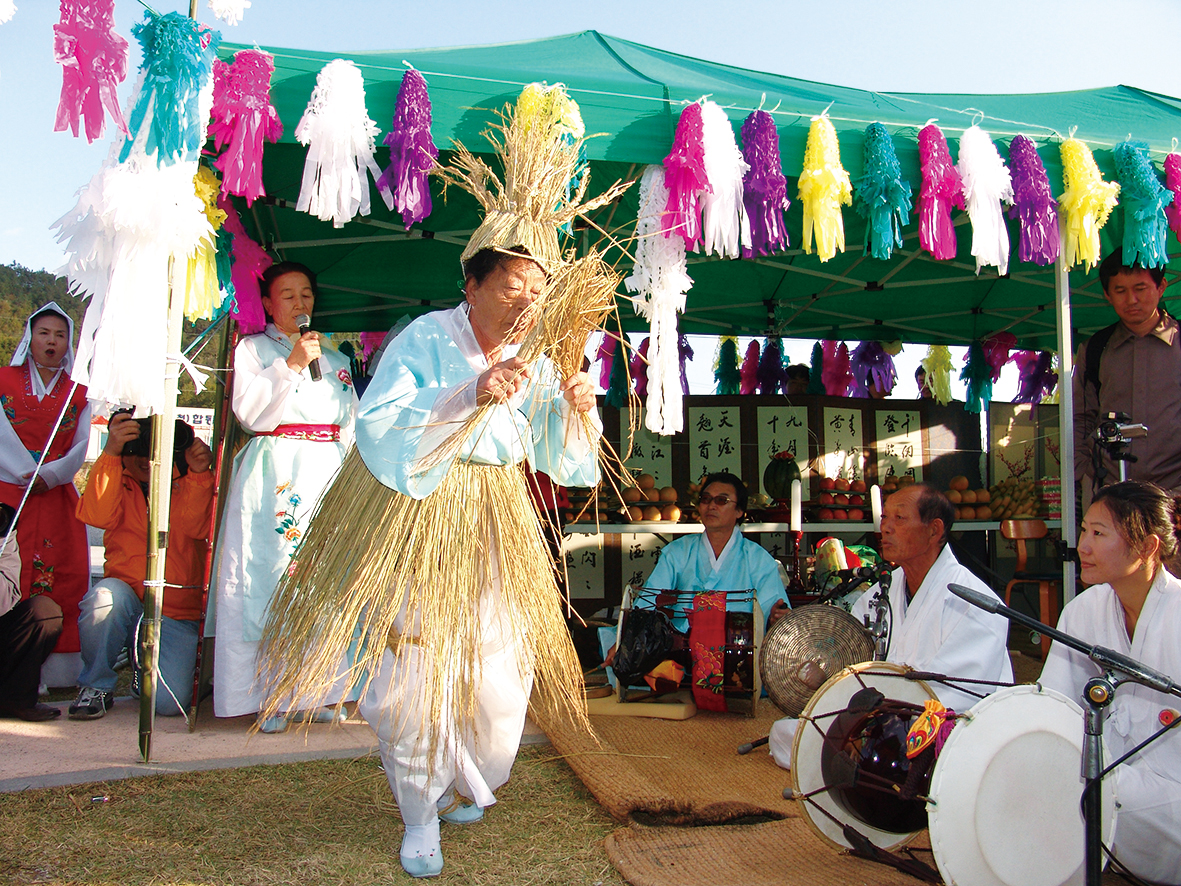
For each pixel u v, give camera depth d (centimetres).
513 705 231
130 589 373
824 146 338
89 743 320
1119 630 237
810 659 320
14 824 241
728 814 259
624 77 347
